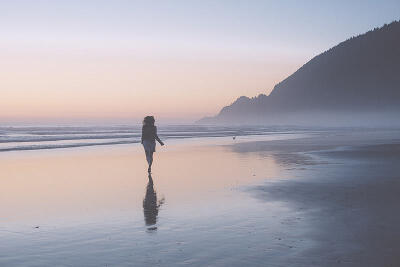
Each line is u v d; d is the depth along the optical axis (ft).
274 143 122.72
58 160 70.28
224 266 17.56
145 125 54.39
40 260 18.57
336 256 18.69
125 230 23.89
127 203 32.42
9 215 28.30
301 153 82.43
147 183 43.47
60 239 22.06
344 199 32.65
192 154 82.64
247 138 162.40
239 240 21.48
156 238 22.07
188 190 38.58
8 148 95.66
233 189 38.86
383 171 51.16
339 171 51.60
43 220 26.73
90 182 44.50
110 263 18.11
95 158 74.18
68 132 218.38
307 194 35.27
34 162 66.64
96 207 30.96
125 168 58.44
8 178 47.88
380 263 17.72
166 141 138.72
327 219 25.91
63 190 39.01
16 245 20.97
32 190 39.11
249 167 58.29
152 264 17.92
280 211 28.63
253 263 17.88
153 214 28.25
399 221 25.21
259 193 36.35
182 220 26.32
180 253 19.40
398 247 19.93
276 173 50.80
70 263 18.16
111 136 164.35
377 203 30.91
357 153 79.97
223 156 77.51
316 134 215.51
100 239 22.02
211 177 47.85
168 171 54.39
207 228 24.14
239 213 28.19
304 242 20.94
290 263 17.83
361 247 19.99
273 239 21.58
